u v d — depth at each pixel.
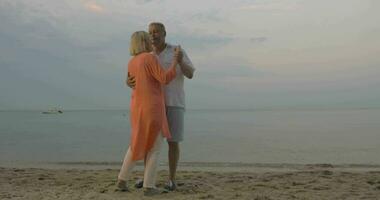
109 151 16.42
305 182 6.64
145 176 5.22
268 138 23.66
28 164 11.57
